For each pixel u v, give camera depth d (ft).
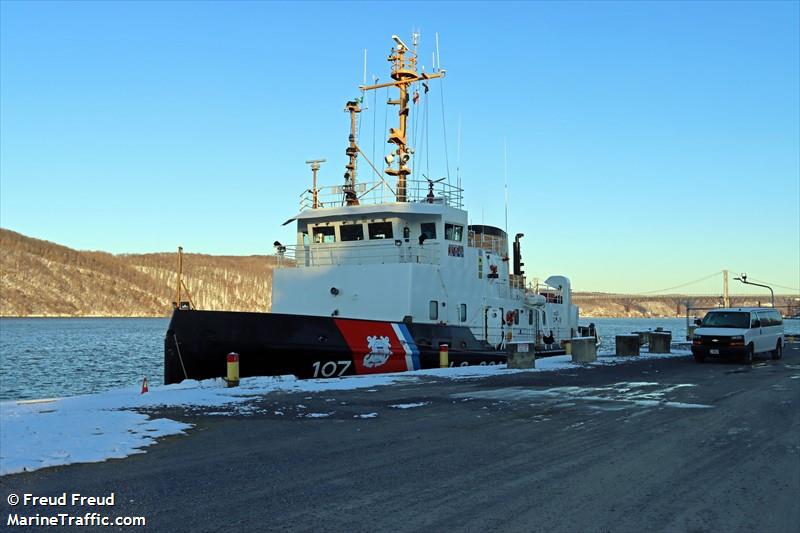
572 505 21.06
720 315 88.84
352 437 32.22
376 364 63.00
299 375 58.75
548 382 56.95
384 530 18.74
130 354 191.62
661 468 26.02
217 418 37.32
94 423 34.40
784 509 20.71
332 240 76.54
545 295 110.32
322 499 21.80
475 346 75.20
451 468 26.00
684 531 18.66
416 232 74.13
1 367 146.10
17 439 30.09
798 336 164.55
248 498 21.94
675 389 52.85
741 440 31.65
